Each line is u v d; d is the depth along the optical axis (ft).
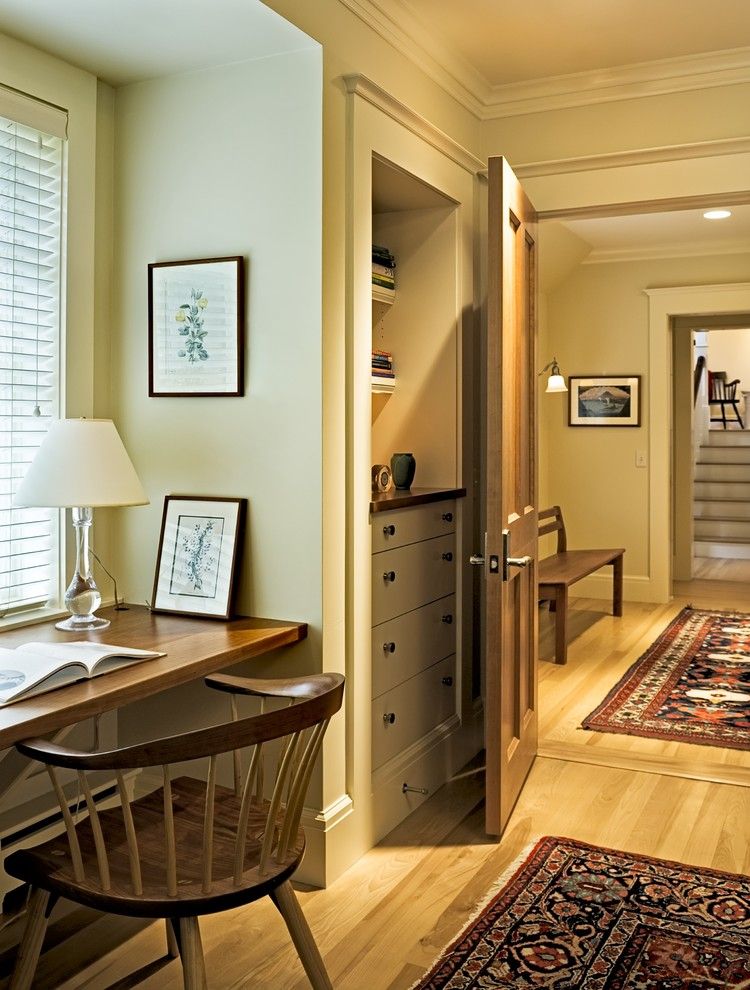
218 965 7.58
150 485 9.66
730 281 22.50
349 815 9.25
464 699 12.32
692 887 8.68
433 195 11.27
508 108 12.19
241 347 9.02
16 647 7.90
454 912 8.36
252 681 7.65
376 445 12.37
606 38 10.60
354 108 9.02
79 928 8.22
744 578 27.20
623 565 23.90
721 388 36.01
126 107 9.57
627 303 23.58
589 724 13.70
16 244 8.63
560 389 21.22
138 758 5.58
